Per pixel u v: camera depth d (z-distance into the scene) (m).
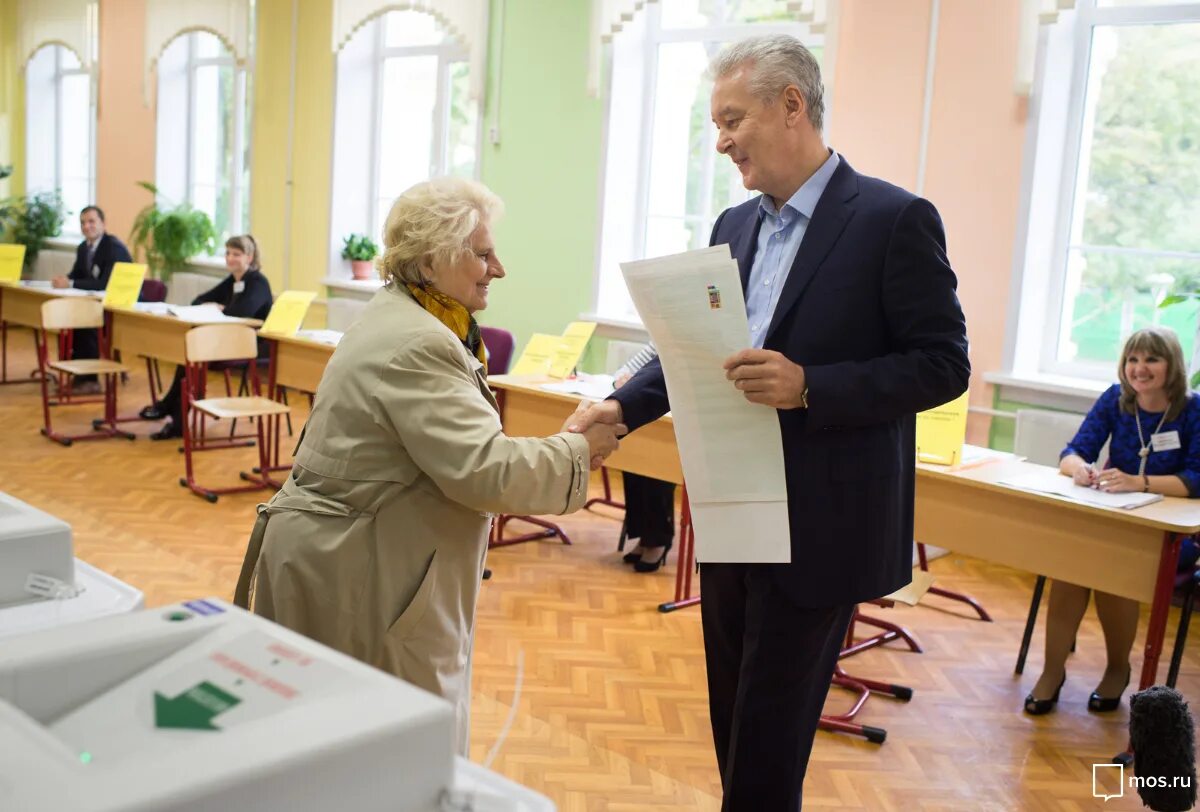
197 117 9.39
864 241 1.64
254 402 5.43
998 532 3.10
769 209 1.79
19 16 10.70
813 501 1.66
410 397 1.62
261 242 8.52
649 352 2.11
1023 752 2.97
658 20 6.26
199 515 4.83
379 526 1.67
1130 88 4.71
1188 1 4.51
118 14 9.69
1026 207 4.74
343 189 7.95
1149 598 2.81
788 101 1.65
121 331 6.41
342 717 0.79
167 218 8.88
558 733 2.91
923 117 4.97
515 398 4.41
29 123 10.93
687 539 4.08
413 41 7.70
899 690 3.30
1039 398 4.75
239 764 0.71
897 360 1.58
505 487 1.60
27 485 5.16
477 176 6.96
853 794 2.67
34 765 0.70
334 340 5.31
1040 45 4.65
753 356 1.55
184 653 0.90
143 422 6.75
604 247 6.34
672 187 6.30
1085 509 2.87
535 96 6.58
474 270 1.75
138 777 0.69
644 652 3.54
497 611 3.85
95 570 1.53
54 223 10.66
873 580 1.69
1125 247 4.79
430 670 1.73
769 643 1.71
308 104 8.05
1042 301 4.94
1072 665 3.66
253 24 8.40
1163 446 3.24
